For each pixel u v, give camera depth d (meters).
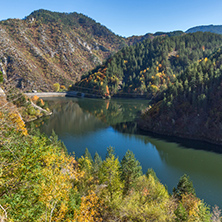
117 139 98.19
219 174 61.47
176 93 121.25
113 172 31.86
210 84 113.81
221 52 192.62
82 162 48.62
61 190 13.59
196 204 29.12
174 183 56.50
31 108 131.75
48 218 12.91
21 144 12.82
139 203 27.41
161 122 112.31
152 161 71.88
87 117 149.00
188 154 78.31
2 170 11.53
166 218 23.67
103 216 23.08
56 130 112.88
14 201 11.03
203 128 99.44
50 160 13.75
